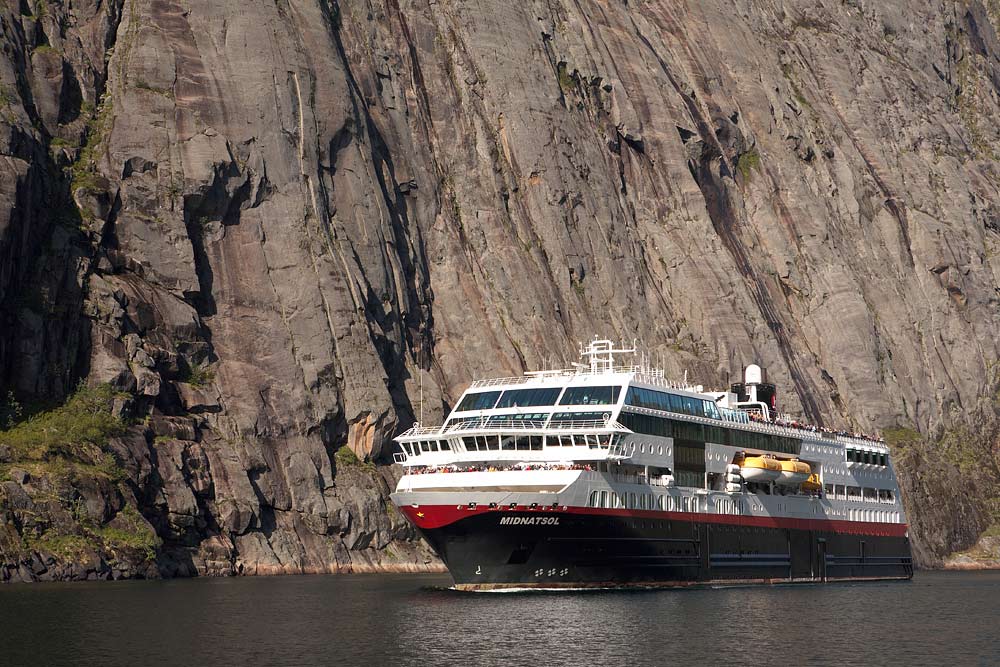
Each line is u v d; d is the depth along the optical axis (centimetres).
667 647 11688
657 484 15875
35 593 15338
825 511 19038
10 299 19525
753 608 14688
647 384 15938
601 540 15088
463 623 12812
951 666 11281
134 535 18275
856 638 12731
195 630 12269
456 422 16150
